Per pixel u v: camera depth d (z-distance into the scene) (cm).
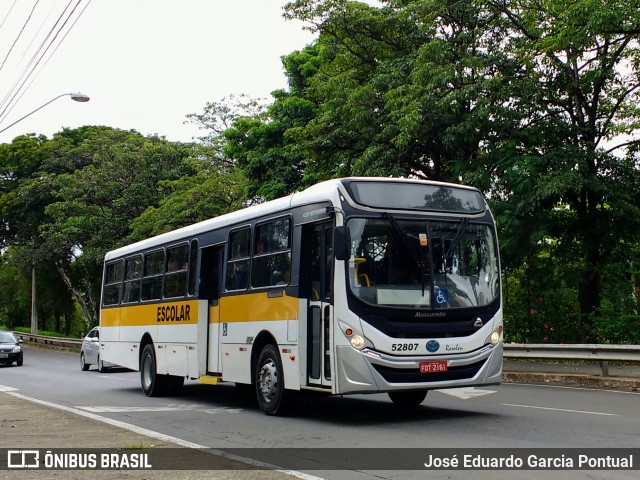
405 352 988
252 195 3316
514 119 2003
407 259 1021
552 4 1872
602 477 669
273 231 1171
